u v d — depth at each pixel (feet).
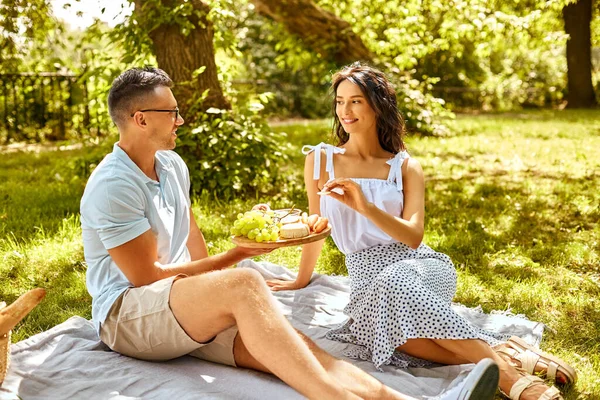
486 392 7.88
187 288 8.64
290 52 46.34
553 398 8.68
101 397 8.66
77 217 19.25
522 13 52.01
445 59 72.02
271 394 8.77
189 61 23.52
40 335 10.36
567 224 19.89
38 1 26.55
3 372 8.68
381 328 9.62
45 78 40.88
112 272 9.45
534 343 11.20
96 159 24.94
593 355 11.03
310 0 42.27
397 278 9.62
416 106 41.24
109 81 24.26
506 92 73.92
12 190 23.56
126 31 23.02
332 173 11.07
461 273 15.16
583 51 70.49
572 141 39.32
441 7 38.11
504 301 13.52
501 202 22.61
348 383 8.09
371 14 43.27
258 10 42.29
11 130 40.47
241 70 61.98
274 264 14.40
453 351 9.37
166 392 8.71
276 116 58.75
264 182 23.80
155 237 9.32
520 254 16.75
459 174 28.50
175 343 8.99
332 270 15.25
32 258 15.72
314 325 11.55
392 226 10.02
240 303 8.09
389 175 10.82
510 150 35.58
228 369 9.42
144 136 9.39
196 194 22.52
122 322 9.21
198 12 22.93
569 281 14.75
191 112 23.25
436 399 8.56
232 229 9.70
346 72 10.99
